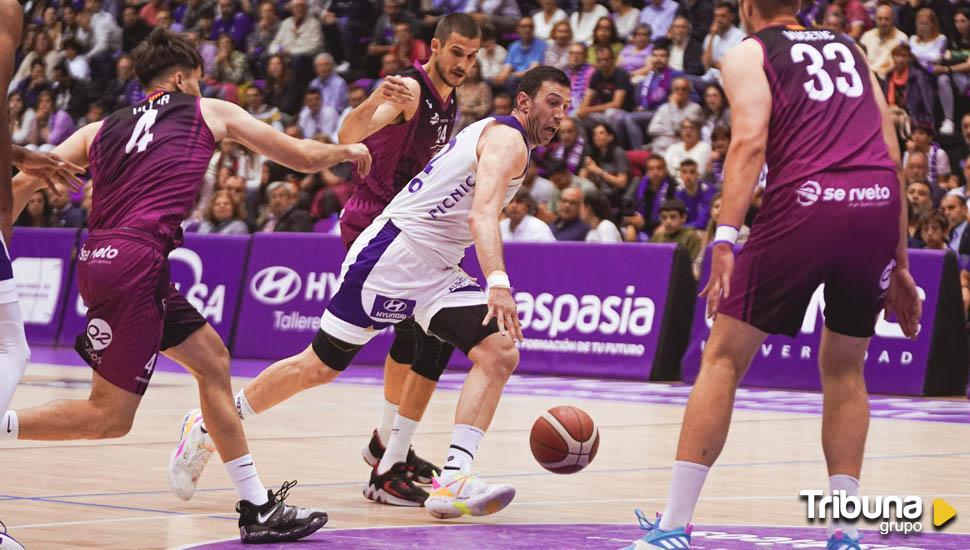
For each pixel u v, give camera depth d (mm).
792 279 6914
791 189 6914
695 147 25141
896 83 24891
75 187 8297
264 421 15023
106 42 35406
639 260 21844
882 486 10391
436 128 10945
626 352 21625
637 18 28766
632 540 7863
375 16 32656
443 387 19969
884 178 7027
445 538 7910
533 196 24812
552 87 9023
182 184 7988
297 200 27078
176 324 7961
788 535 7984
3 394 6793
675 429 14680
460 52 10695
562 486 10375
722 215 6883
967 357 19969
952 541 7848
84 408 7730
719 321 7094
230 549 7434
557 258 22625
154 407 16234
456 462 8695
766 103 6980
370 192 11016
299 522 7754
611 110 26844
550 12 29203
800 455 12422
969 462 12031
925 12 25875
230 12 34000
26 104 35938
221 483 10281
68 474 10469
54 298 27828
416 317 9297
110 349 7734
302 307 24438
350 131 10492
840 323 7211
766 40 7191
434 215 9141
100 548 7340
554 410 8938
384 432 10414
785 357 20484
